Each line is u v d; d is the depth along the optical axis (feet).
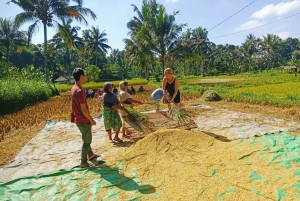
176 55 91.04
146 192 11.37
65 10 80.07
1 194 12.17
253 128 21.26
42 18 80.38
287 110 28.37
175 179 12.23
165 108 35.09
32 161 16.71
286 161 12.62
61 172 14.14
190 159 14.20
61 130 25.36
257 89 64.75
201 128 22.50
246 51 222.69
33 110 42.60
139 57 97.35
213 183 11.41
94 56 232.53
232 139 18.37
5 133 26.14
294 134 18.33
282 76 127.03
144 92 68.03
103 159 16.06
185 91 61.00
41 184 12.99
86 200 11.19
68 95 75.25
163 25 85.15
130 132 20.33
